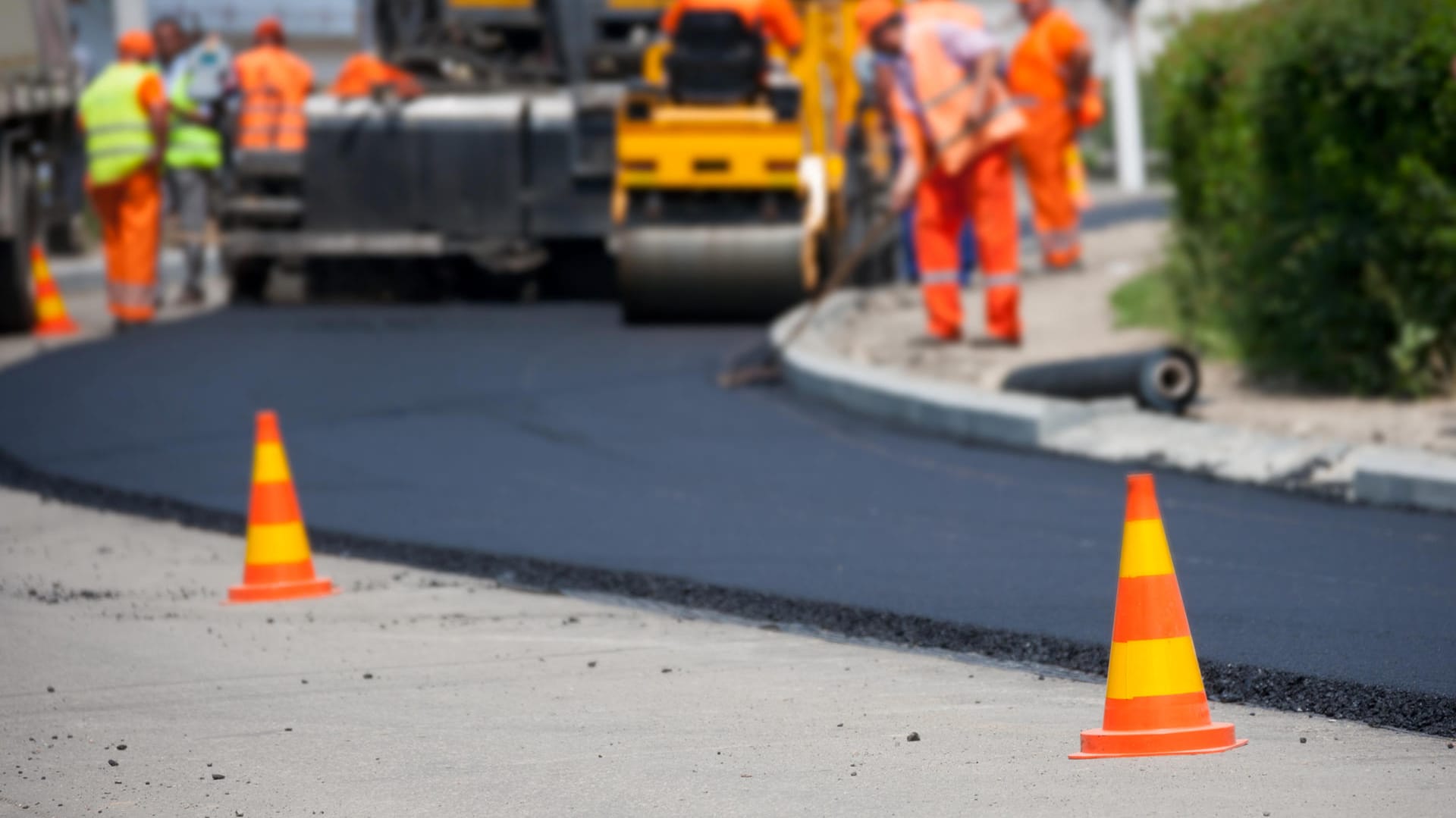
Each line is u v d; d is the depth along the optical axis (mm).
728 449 33375
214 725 16625
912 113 42719
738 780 14469
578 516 27594
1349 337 34406
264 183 59781
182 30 64250
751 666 18656
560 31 61344
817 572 23188
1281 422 32750
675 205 52812
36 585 23516
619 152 52375
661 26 60281
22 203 54500
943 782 14227
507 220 58531
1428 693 16625
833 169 54406
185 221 62281
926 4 42938
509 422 36844
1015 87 55594
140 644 20078
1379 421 32031
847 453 32625
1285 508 26359
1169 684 14812
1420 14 32031
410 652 19531
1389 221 33031
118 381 43438
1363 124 33094
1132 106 106500
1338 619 19719
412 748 15680
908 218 59875
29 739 16188
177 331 53344
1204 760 14602
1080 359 35812
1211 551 23531
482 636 20297
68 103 58719
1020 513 26812
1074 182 64062
